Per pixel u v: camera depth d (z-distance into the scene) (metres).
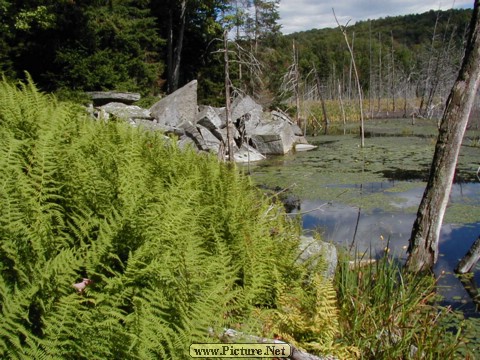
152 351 2.22
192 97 17.20
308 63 61.06
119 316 2.16
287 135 21.25
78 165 3.30
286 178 14.27
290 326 3.41
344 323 4.14
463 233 8.91
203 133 16.91
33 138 3.73
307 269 4.23
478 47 6.44
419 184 13.15
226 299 2.80
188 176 4.46
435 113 42.69
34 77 18.00
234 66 24.50
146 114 15.88
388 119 40.81
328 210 10.48
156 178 4.02
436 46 46.78
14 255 2.28
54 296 2.24
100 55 18.11
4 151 3.19
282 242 4.39
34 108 4.31
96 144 4.11
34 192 2.88
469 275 6.95
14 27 17.62
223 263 3.10
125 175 3.52
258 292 3.41
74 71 16.95
